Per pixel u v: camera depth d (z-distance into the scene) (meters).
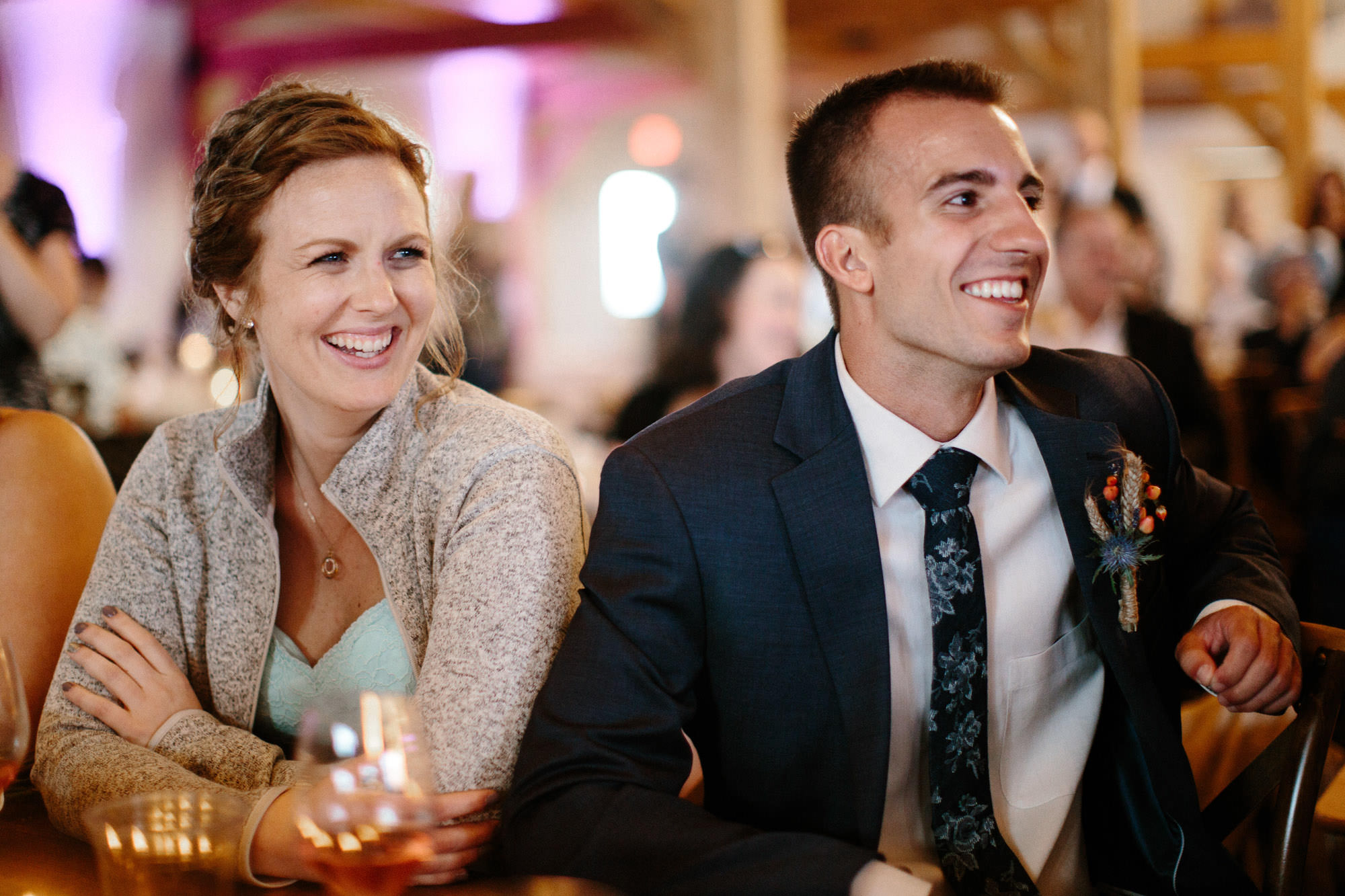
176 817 0.87
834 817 1.20
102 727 1.28
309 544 1.41
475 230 4.88
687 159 11.08
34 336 2.40
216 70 9.05
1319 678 1.23
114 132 8.27
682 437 1.25
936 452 1.23
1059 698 1.29
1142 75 12.53
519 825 1.07
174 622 1.41
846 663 1.17
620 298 11.45
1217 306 9.78
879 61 11.09
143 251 8.28
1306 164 9.62
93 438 2.03
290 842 1.02
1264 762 1.32
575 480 1.34
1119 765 1.30
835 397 1.25
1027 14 10.12
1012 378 1.35
